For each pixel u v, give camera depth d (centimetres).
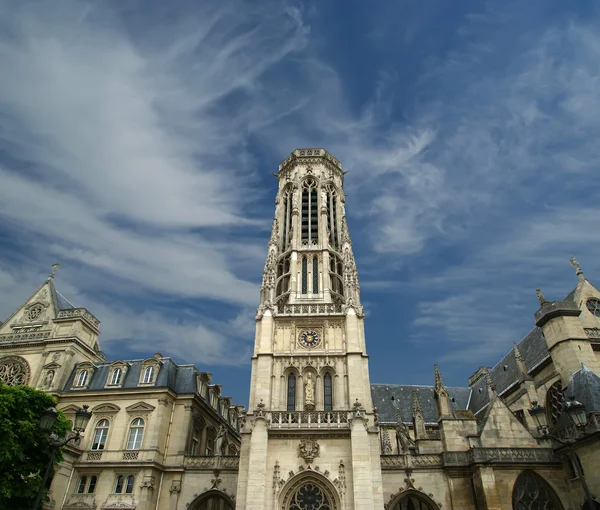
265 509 3938
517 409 5503
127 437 5209
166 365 5775
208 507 5378
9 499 3400
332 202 6750
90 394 5519
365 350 4931
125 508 4675
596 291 5466
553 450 4516
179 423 5434
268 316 5094
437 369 5412
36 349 5922
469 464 4606
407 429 6241
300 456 4159
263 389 4572
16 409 3572
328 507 4009
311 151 7156
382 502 3947
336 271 5978
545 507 4306
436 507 4541
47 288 6438
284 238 6469
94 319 6325
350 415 4303
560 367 4900
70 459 4991
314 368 4788
